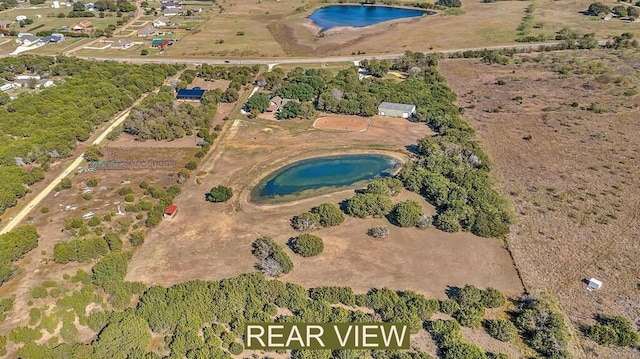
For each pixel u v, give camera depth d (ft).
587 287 238.27
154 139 418.10
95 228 294.46
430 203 314.76
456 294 234.17
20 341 211.00
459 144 374.63
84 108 456.45
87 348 204.74
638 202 306.35
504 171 350.64
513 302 232.12
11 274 253.03
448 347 201.98
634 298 230.89
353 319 218.79
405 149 390.63
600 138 390.63
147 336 212.84
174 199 328.90
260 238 283.38
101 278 246.06
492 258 262.26
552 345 201.05
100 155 390.01
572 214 296.92
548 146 383.65
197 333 215.72
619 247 266.36
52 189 342.85
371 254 267.39
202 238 286.25
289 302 229.45
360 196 307.78
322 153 388.78
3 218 307.99
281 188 341.62
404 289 241.96
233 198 328.90
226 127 441.68
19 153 370.53
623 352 202.49
